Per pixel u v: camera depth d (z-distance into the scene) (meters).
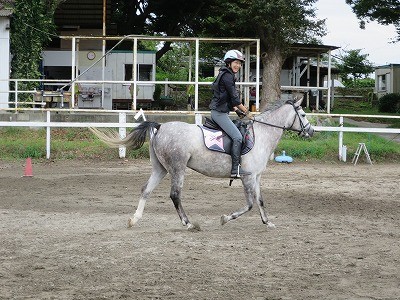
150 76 33.94
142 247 10.27
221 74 11.70
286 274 8.76
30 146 23.89
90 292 7.82
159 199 15.51
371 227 12.34
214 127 11.91
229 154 11.73
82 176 19.41
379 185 18.47
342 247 10.47
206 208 14.30
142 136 11.95
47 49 36.00
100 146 24.45
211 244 10.55
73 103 27.53
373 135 28.62
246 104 31.17
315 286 8.20
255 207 14.58
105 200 15.24
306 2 30.94
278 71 32.09
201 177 19.81
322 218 13.25
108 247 10.26
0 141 24.67
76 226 12.10
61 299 7.53
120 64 33.78
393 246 10.62
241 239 11.01
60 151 23.98
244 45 32.44
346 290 8.05
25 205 14.44
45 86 34.50
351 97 58.06
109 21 37.97
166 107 36.03
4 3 30.09
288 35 31.27
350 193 16.91
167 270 8.88
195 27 41.41
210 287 8.08
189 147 11.59
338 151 24.86
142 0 41.97
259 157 11.86
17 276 8.55
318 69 36.31
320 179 19.59
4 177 19.00
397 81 55.81
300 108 12.34
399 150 25.44
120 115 24.47
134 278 8.46
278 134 12.14
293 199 15.72
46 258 9.52
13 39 30.77
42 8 31.34
